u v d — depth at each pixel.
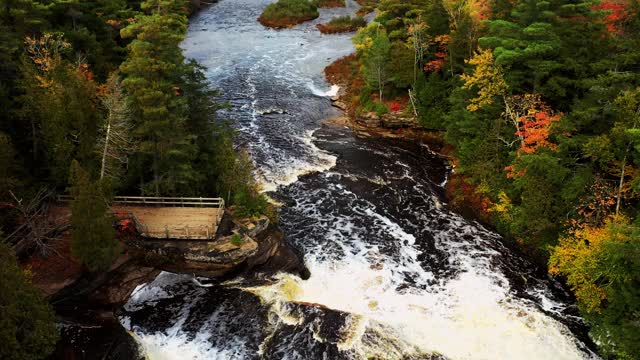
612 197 29.61
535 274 32.16
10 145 27.72
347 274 32.16
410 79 53.56
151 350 26.41
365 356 26.00
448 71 50.41
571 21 37.84
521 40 37.19
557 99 37.62
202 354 26.23
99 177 31.69
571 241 29.50
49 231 29.88
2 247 21.58
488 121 39.94
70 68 34.97
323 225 37.28
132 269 30.09
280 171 44.62
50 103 30.62
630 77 30.50
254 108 57.50
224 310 29.05
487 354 26.33
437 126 50.12
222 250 30.53
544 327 27.95
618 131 27.58
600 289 27.38
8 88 33.50
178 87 34.06
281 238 34.25
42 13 44.16
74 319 27.20
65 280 27.25
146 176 35.88
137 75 30.83
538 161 30.44
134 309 28.95
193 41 80.38
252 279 31.39
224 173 35.81
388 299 30.11
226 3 106.75
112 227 28.08
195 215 33.34
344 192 41.88
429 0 58.66
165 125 31.16
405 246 35.00
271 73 67.44
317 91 62.66
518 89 38.53
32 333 21.27
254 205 34.38
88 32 47.44
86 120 31.33
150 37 30.92
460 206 39.88
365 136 52.50
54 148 30.80
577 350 26.52
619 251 23.88
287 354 26.14
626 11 41.09
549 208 31.70
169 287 30.62
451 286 31.12
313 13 93.25
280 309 28.98
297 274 32.16
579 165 31.06
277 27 88.06
